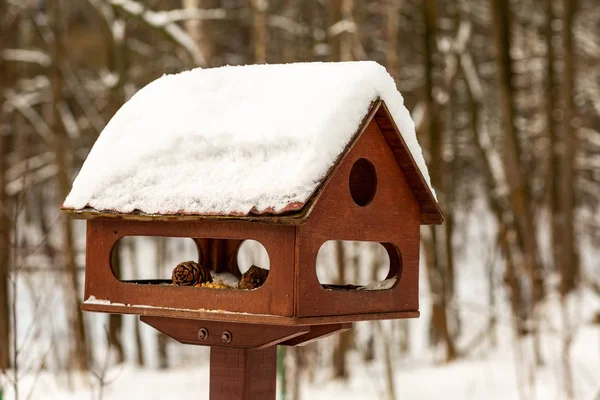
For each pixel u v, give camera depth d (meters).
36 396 8.76
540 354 10.79
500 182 13.76
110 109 13.99
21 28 18.39
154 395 9.87
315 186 3.11
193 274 3.54
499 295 14.98
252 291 3.26
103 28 15.53
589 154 20.89
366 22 19.84
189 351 14.96
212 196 3.24
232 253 3.94
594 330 11.94
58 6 15.65
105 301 3.59
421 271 16.86
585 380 9.82
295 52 16.52
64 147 15.42
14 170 16.05
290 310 3.17
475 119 15.24
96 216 3.51
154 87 3.79
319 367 11.84
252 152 3.30
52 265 10.48
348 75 3.42
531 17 18.86
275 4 18.80
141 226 3.50
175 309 3.41
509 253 12.30
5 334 10.70
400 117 3.62
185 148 3.44
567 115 15.95
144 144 3.54
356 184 3.71
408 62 19.64
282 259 3.20
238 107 3.48
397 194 3.71
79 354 10.96
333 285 3.97
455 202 20.75
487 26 19.45
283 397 5.93
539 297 12.42
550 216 16.28
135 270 16.05
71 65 18.92
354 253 12.27
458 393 10.07
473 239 19.62
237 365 3.54
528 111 19.44
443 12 18.34
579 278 14.06
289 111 3.34
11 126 19.08
